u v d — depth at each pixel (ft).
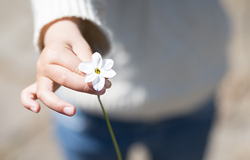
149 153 3.46
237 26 6.10
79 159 3.26
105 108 2.84
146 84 2.76
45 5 1.98
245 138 4.64
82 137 3.07
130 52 2.65
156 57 2.68
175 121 3.11
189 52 2.77
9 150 4.72
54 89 1.82
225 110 4.96
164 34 2.65
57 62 1.78
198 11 2.70
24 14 6.80
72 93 2.80
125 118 2.92
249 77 5.32
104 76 1.73
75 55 1.81
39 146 4.78
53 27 1.94
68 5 1.95
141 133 3.12
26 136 4.91
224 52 3.07
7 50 6.11
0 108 5.28
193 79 2.88
